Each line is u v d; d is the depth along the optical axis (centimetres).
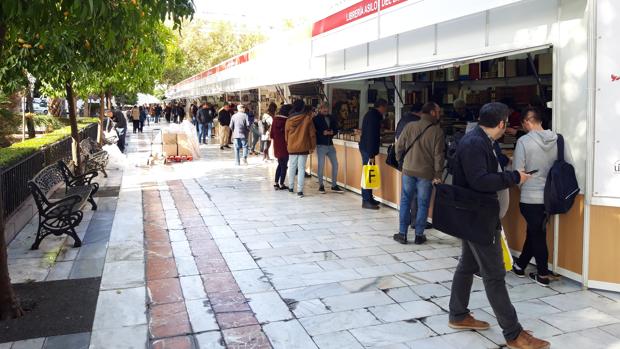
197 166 1395
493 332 392
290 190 991
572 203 465
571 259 486
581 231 472
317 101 1248
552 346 367
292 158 966
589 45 440
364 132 809
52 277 513
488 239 352
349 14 738
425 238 636
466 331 394
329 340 381
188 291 478
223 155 1683
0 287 415
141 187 1052
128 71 954
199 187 1055
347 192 992
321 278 512
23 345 372
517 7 514
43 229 676
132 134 2952
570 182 457
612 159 442
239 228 713
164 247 622
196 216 789
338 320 415
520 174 349
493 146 373
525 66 773
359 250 606
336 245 628
